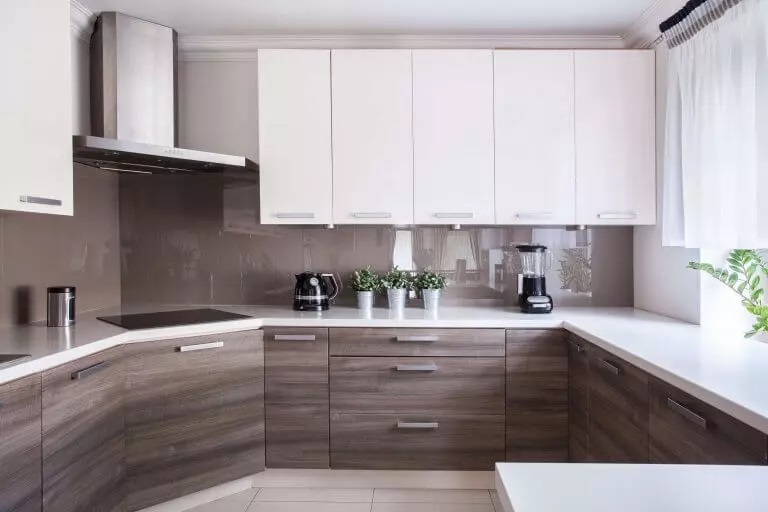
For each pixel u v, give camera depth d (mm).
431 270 2955
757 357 1610
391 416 2414
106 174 2859
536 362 2385
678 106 2254
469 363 2393
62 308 2182
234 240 2986
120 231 2998
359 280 2742
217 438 2299
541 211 2586
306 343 2420
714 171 1933
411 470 2436
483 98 2578
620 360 1803
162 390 2164
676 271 2410
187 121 2971
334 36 2855
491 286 2945
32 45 1754
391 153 2592
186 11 2562
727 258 2125
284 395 2424
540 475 692
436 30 2789
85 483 1799
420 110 2588
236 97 2967
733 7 1811
